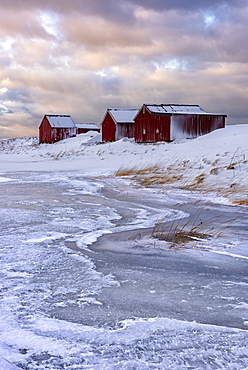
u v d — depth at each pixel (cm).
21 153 4850
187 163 1895
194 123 4406
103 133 5497
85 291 341
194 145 2884
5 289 340
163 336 253
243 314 294
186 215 815
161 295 336
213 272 416
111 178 1655
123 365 215
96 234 605
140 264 443
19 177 1698
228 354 230
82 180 1563
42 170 2164
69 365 214
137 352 231
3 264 421
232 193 1126
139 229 658
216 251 517
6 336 247
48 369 210
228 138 2806
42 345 237
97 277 385
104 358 223
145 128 4522
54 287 350
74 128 6906
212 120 4500
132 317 284
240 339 251
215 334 257
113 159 2933
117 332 258
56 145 5447
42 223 683
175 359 223
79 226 666
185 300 324
